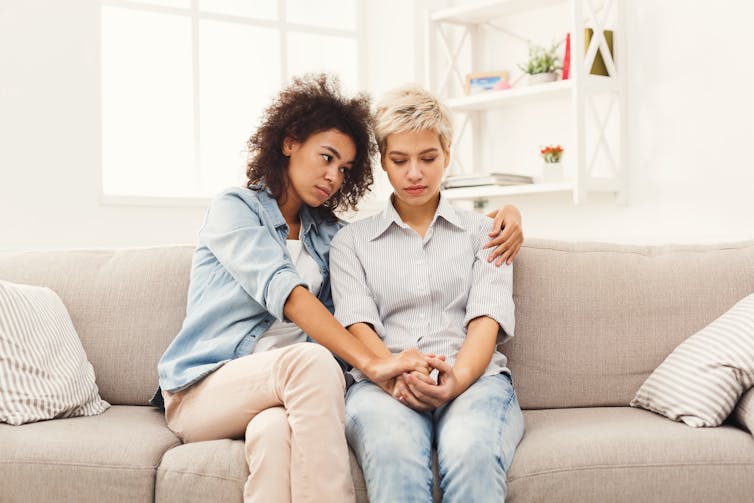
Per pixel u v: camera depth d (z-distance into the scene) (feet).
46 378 5.69
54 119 10.46
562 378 6.16
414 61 12.87
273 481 4.55
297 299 5.39
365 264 6.02
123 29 11.30
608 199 11.09
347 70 13.24
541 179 11.73
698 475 4.87
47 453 4.99
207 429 5.21
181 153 11.73
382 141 6.07
